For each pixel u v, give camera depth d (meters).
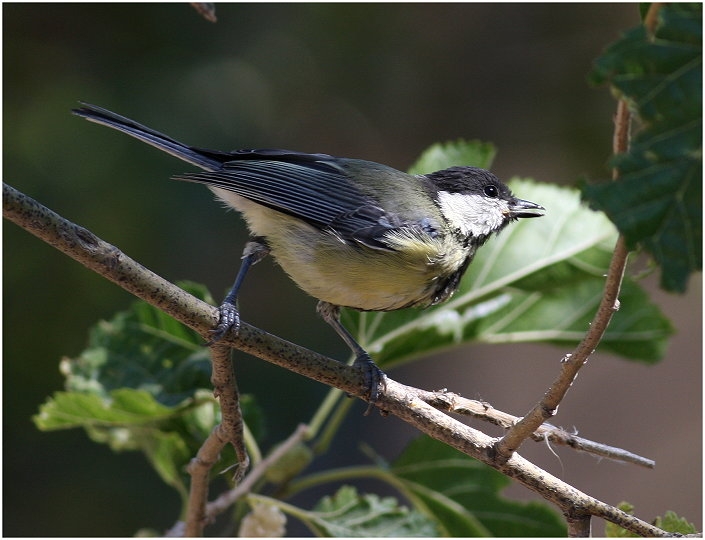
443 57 13.94
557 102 13.76
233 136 11.84
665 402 15.76
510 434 5.45
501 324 7.85
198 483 6.14
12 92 11.19
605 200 3.60
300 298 12.75
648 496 14.23
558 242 7.95
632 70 3.62
